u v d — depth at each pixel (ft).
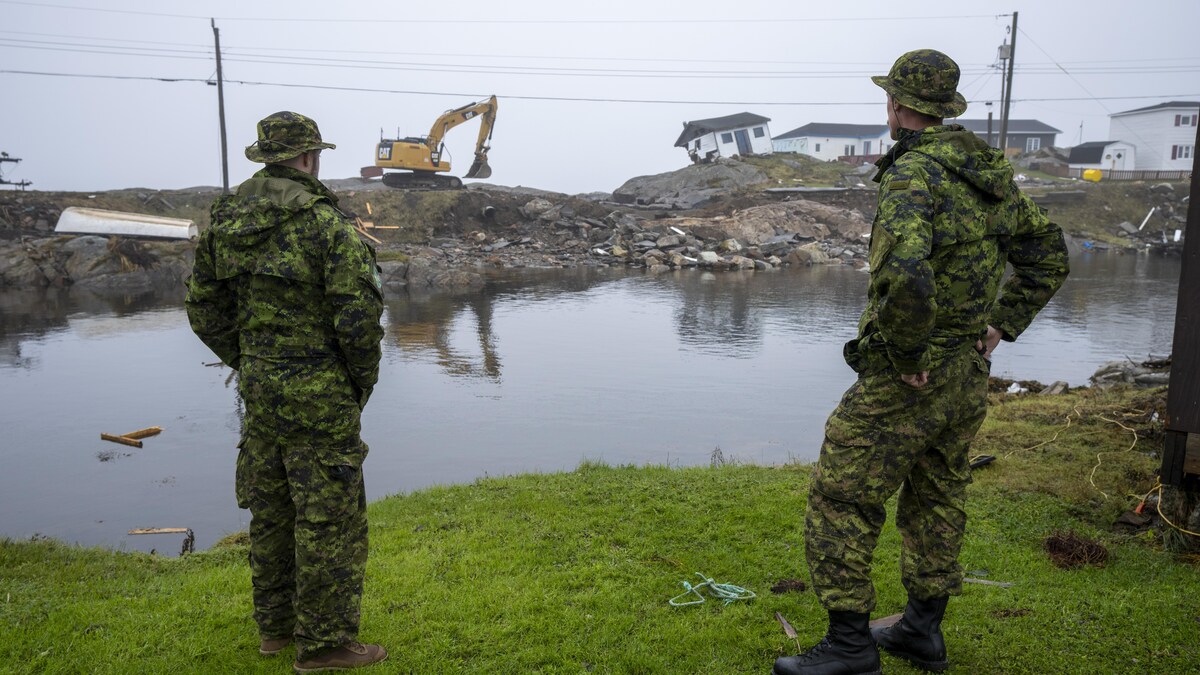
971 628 11.28
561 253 143.74
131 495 29.96
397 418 42.19
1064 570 13.44
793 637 11.09
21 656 10.73
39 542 17.70
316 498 9.45
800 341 68.18
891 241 8.18
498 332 72.84
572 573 13.70
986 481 18.81
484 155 165.58
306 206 9.14
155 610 12.32
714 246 146.82
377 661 10.50
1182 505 13.80
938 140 8.87
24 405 45.57
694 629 11.53
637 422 41.16
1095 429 23.21
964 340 9.07
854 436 9.18
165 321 79.25
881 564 13.73
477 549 15.21
